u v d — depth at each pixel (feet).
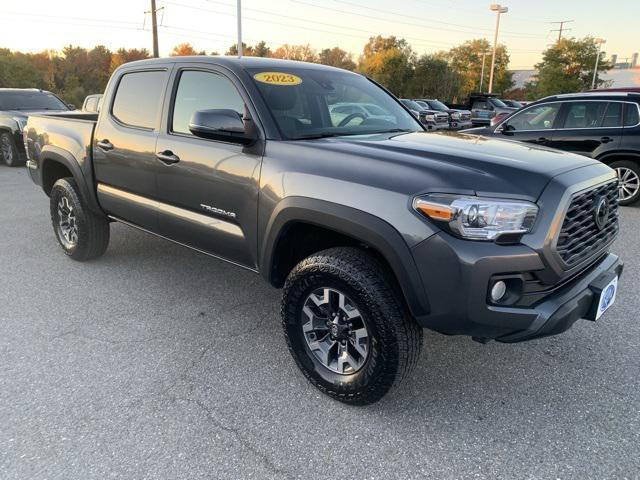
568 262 7.77
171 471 7.38
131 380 9.68
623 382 9.65
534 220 7.34
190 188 11.03
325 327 9.04
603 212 8.71
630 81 216.54
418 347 8.27
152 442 7.97
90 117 17.29
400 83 191.42
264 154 9.53
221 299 13.47
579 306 7.86
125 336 11.41
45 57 245.65
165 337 11.38
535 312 7.38
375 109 12.18
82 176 14.40
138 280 14.70
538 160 8.37
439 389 9.45
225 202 10.28
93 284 14.39
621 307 12.88
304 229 9.44
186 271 15.46
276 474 7.36
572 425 8.43
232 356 10.61
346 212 8.01
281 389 9.44
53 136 15.55
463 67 229.86
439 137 10.19
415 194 7.45
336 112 11.21
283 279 10.05
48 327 11.80
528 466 7.52
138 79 12.89
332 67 13.21
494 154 8.48
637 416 8.65
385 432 8.26
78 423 8.41
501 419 8.59
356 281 8.01
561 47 186.39
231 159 10.02
